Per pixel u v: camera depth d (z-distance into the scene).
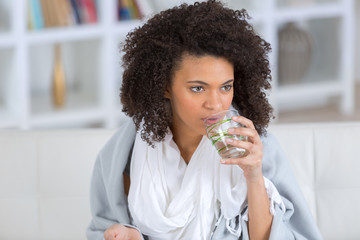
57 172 1.80
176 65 1.27
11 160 1.80
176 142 1.45
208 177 1.40
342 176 1.77
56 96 3.62
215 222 1.42
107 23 3.57
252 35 1.32
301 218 1.44
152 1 3.92
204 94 1.27
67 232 1.82
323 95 4.52
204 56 1.24
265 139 1.46
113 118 3.69
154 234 1.43
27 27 3.40
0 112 3.50
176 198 1.39
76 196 1.81
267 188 1.38
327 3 4.23
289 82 4.22
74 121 3.59
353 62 4.78
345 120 4.20
